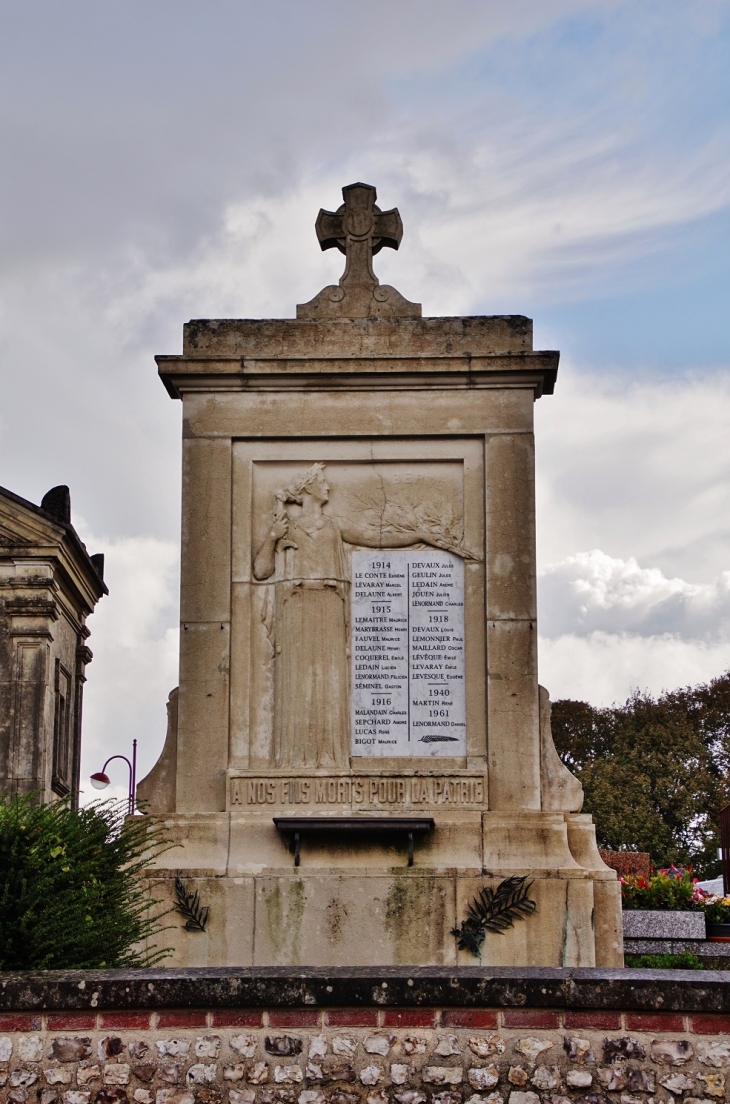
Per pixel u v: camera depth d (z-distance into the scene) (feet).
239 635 45.80
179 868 43.32
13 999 26.71
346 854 43.62
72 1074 26.53
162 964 42.55
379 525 46.19
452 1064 26.37
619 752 169.78
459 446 46.50
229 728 45.19
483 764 44.78
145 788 45.39
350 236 48.21
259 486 46.65
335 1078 26.40
